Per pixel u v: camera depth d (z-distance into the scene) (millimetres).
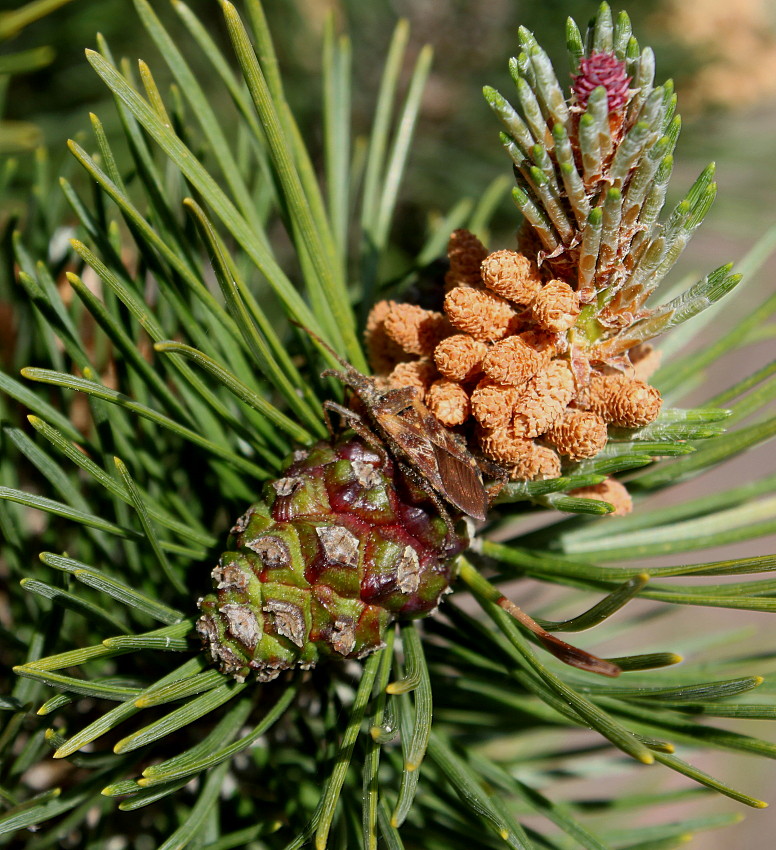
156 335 111
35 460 118
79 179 175
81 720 129
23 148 159
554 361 114
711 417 115
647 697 112
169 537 129
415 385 119
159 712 127
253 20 119
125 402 111
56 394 132
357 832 118
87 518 112
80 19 183
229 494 132
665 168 107
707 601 108
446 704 131
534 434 111
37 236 137
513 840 112
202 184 114
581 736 188
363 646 112
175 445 135
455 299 114
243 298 117
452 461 112
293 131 124
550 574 124
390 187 147
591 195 110
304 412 121
